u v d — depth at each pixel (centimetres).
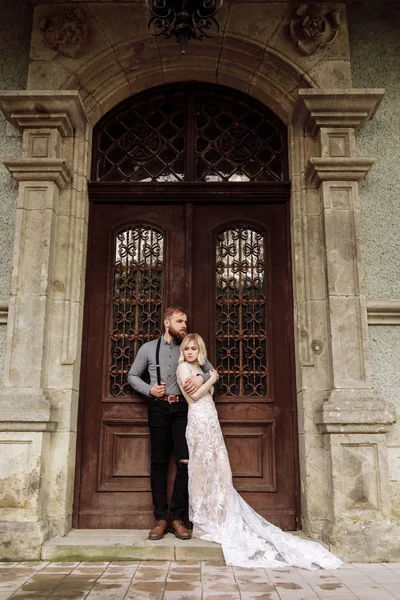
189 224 461
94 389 434
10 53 477
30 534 357
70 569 334
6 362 396
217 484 373
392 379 411
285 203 466
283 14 467
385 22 481
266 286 452
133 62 471
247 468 421
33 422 376
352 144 435
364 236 438
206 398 391
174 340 421
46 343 408
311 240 433
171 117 491
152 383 410
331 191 428
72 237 435
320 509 387
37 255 416
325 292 418
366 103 434
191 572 326
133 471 420
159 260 460
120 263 459
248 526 371
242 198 464
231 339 445
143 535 387
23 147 436
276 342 441
